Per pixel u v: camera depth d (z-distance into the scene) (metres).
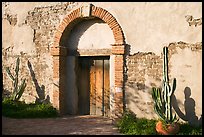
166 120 7.25
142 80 8.40
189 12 7.89
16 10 10.77
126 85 8.59
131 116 8.41
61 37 9.59
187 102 7.86
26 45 10.52
